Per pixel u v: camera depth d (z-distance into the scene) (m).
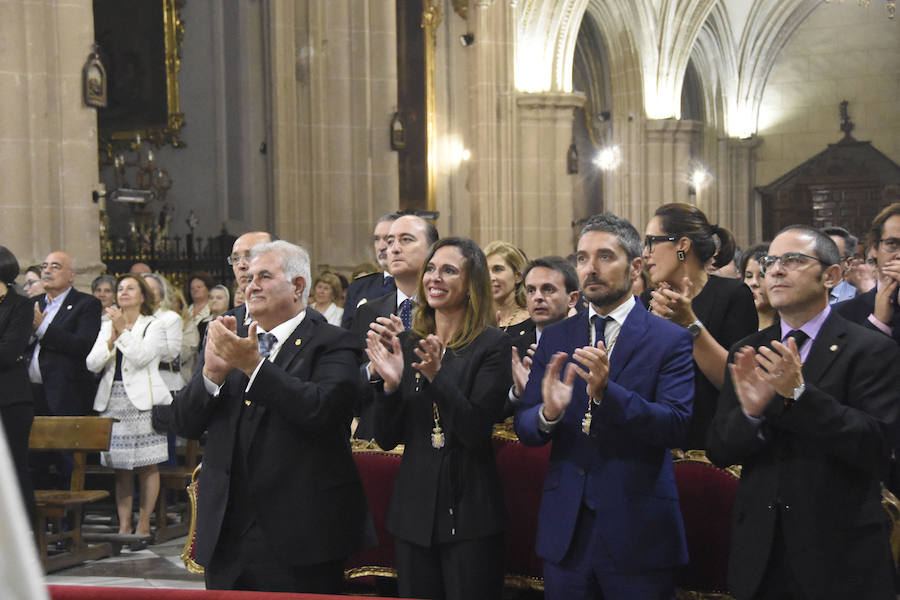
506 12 21.25
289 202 14.62
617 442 3.38
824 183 33.38
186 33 15.77
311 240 14.73
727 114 33.88
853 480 3.14
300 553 3.53
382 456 4.60
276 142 14.53
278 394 3.46
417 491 3.68
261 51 15.20
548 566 3.48
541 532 3.48
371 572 4.56
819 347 3.27
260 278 3.72
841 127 33.34
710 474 4.06
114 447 7.34
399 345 3.67
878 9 32.78
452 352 3.77
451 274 3.82
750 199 34.41
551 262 4.84
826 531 3.12
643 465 3.39
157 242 15.00
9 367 6.10
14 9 9.55
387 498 4.55
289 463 3.57
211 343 3.52
